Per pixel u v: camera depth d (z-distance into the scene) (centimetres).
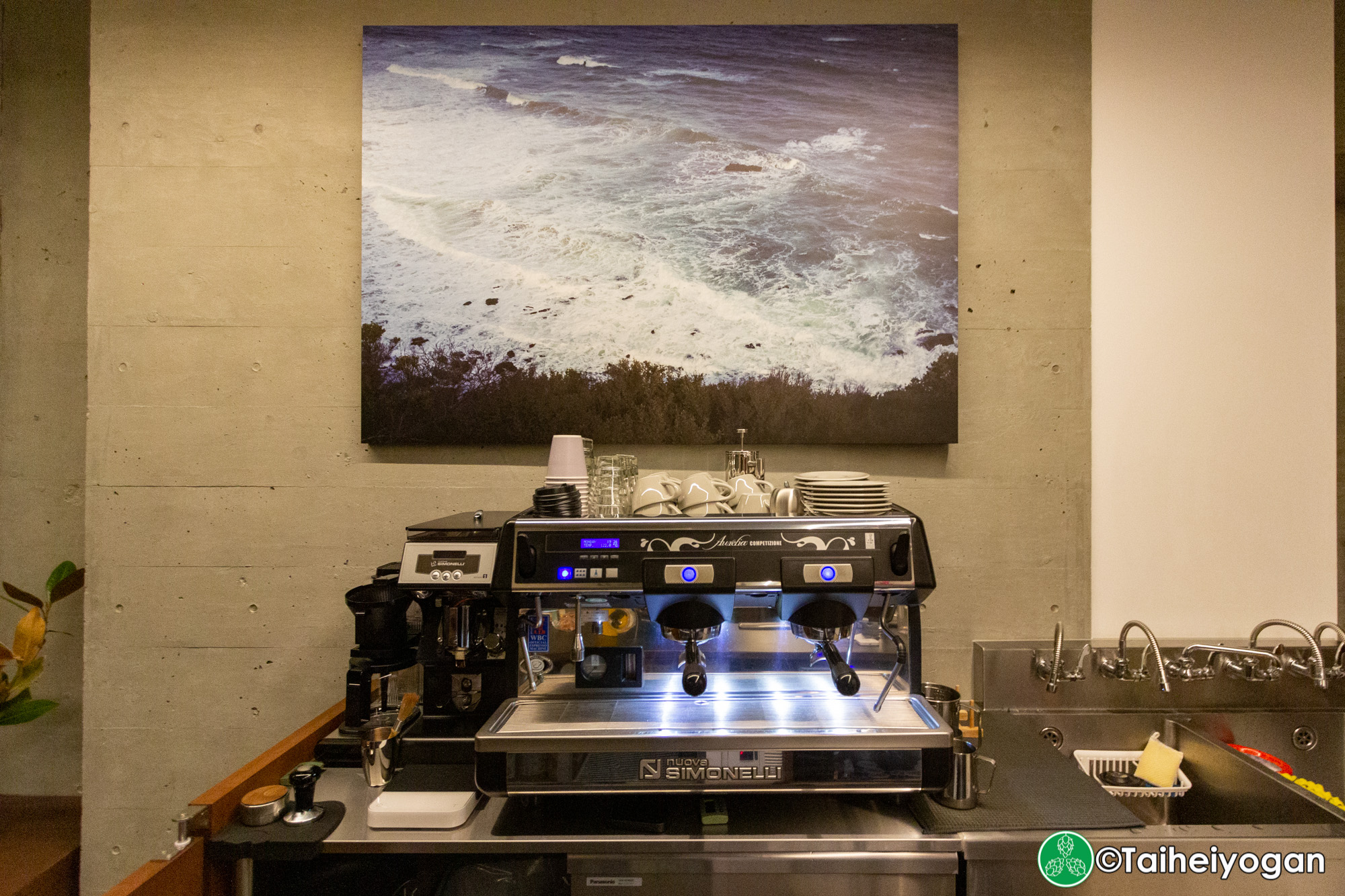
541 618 126
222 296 169
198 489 169
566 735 109
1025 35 170
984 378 170
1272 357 170
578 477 138
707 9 170
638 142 169
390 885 122
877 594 119
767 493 134
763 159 168
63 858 177
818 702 122
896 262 167
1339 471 187
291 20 170
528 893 116
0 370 206
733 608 120
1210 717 161
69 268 207
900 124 168
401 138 167
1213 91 170
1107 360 170
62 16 205
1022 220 170
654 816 115
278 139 170
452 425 166
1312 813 124
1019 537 169
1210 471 169
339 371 170
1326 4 169
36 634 173
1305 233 170
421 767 128
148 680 168
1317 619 168
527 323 167
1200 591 169
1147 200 170
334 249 170
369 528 169
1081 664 159
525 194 168
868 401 166
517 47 169
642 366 166
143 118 169
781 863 108
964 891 113
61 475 207
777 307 167
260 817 111
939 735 108
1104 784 154
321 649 169
